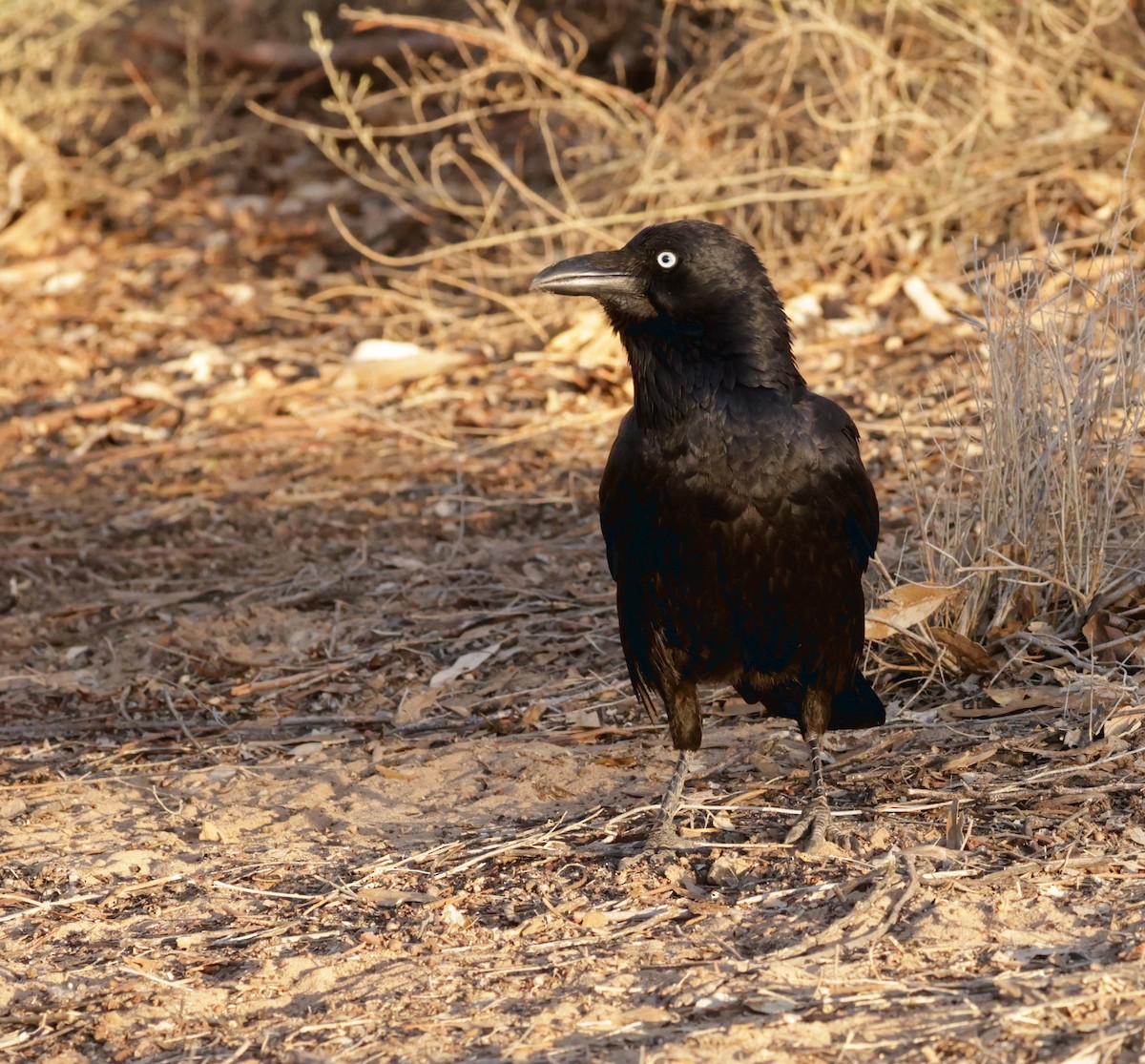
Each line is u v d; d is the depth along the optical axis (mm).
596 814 8305
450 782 8883
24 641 11891
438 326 17578
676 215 16906
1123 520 10430
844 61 17391
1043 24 17750
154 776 9391
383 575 12398
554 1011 6160
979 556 9586
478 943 6883
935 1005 5891
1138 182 16266
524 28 20953
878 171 17641
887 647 9844
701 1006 6078
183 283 19906
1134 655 9141
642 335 7738
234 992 6652
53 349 18406
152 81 24344
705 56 19562
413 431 15164
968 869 7070
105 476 15023
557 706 9891
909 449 12617
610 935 6840
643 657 8195
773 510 7637
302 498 13992
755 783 8508
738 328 7629
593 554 12336
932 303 15758
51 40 22766
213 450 15328
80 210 22219
